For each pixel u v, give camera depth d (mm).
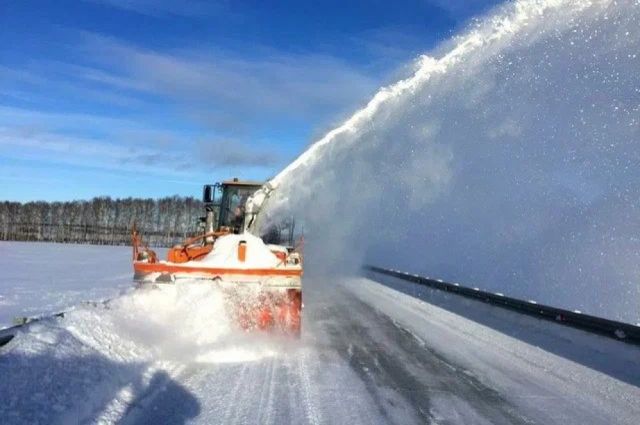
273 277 7805
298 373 6191
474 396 5516
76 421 4121
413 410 5031
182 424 4418
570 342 7871
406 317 10688
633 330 6695
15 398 3996
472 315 10938
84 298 17094
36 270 29938
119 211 96750
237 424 4500
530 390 5781
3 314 13641
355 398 5320
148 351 6270
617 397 5570
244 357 6820
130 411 4594
